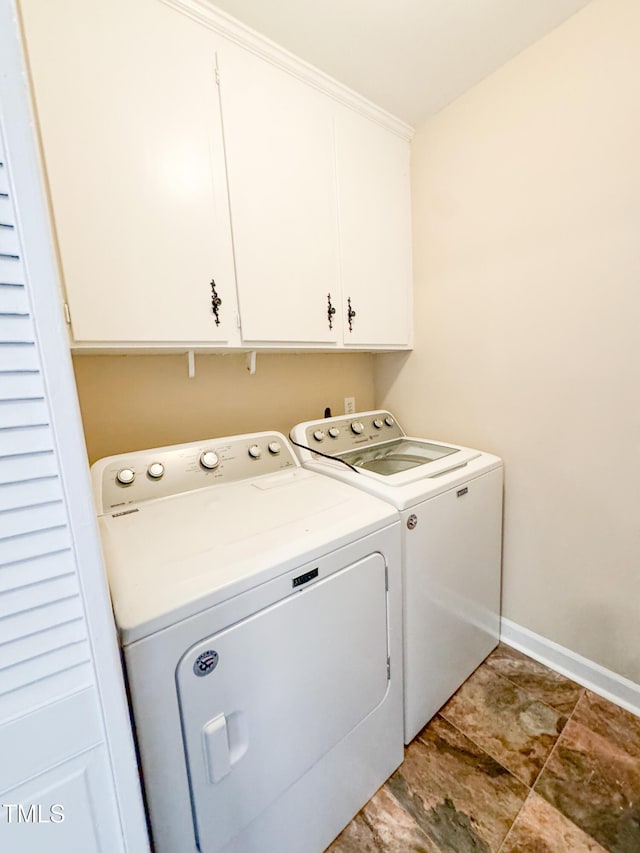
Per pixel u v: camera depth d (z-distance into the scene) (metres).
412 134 1.75
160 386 1.46
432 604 1.25
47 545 0.44
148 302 1.07
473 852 0.97
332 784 0.98
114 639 0.50
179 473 1.21
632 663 1.33
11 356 0.40
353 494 1.17
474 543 1.45
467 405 1.73
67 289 0.95
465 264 1.64
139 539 0.88
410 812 1.07
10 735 0.44
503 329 1.55
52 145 0.90
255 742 0.79
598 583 1.39
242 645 0.75
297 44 1.24
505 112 1.42
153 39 1.01
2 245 0.39
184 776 0.69
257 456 1.38
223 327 1.22
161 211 1.07
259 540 0.87
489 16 1.18
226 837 0.76
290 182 1.34
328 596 0.90
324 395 1.99
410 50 1.30
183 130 1.08
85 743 0.50
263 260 1.29
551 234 1.35
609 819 1.02
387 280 1.74
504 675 1.54
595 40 1.16
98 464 1.11
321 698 0.91
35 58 0.86
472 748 1.24
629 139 1.13
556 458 1.44
